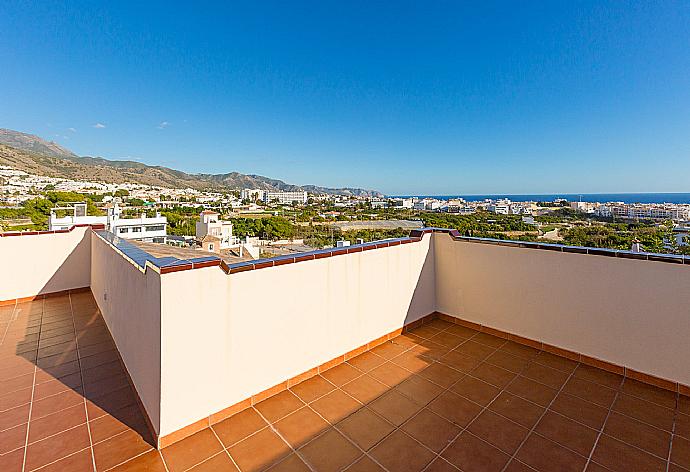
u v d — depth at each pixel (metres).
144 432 1.92
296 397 2.30
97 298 4.55
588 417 2.04
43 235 4.89
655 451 1.74
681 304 2.28
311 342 2.57
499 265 3.31
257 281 2.18
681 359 2.29
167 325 1.75
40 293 4.86
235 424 2.00
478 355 2.96
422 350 3.06
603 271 2.64
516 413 2.10
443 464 1.67
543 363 2.79
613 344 2.61
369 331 3.07
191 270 1.83
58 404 2.21
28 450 1.75
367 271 3.02
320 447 1.80
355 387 2.44
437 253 3.87
